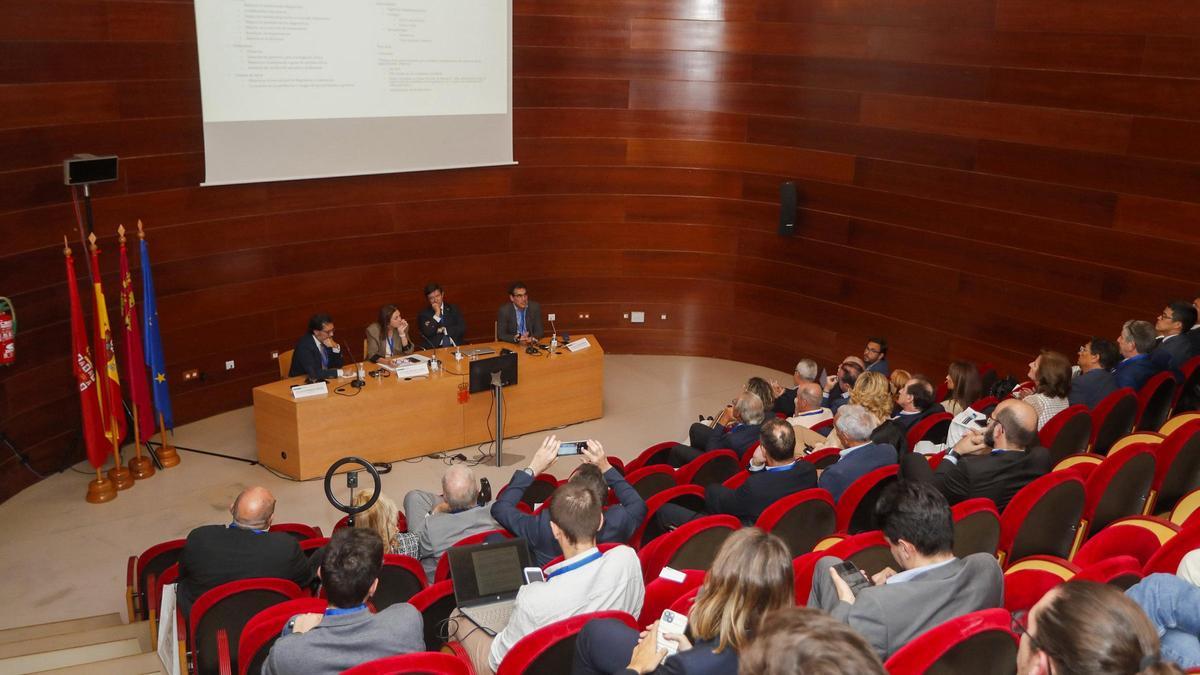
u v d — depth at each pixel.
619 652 2.31
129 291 7.29
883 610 2.49
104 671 3.92
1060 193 8.21
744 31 9.92
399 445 8.04
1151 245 7.74
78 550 6.49
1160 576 2.31
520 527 3.87
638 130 10.37
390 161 9.29
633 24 10.05
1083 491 3.81
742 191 10.38
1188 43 7.31
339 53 8.73
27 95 7.00
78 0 7.25
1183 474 4.59
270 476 7.73
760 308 10.66
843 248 9.85
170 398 8.59
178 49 8.01
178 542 5.14
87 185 6.85
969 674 2.26
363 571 2.79
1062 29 7.96
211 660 3.54
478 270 10.38
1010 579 3.05
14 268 7.08
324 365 8.17
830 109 9.64
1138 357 6.39
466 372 8.23
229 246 8.73
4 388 7.11
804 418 6.84
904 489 2.71
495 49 9.59
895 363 9.64
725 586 2.04
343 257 9.53
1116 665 1.60
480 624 3.18
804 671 1.33
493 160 9.89
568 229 10.60
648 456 6.53
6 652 4.50
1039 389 5.83
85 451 7.84
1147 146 7.64
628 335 11.02
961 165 8.80
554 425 8.94
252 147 8.44
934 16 8.72
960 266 8.98
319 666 2.69
